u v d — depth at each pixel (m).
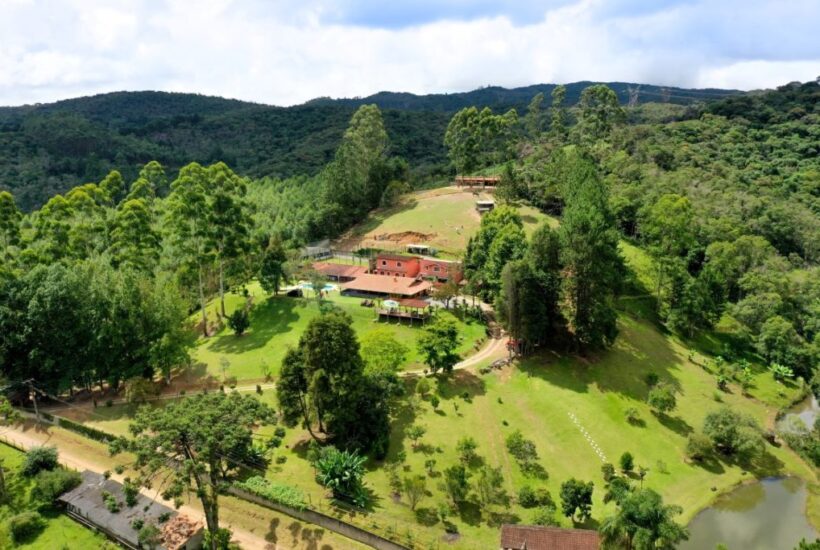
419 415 70.12
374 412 63.50
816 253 128.12
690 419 76.69
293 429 65.88
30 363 72.50
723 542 56.34
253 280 118.12
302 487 54.50
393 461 61.41
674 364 89.88
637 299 107.75
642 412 75.81
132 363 77.00
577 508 56.41
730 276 115.44
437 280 119.38
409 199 172.25
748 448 68.62
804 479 67.94
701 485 64.88
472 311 99.50
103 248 101.69
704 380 87.38
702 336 103.38
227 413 44.16
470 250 116.88
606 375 82.19
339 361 61.28
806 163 166.75
